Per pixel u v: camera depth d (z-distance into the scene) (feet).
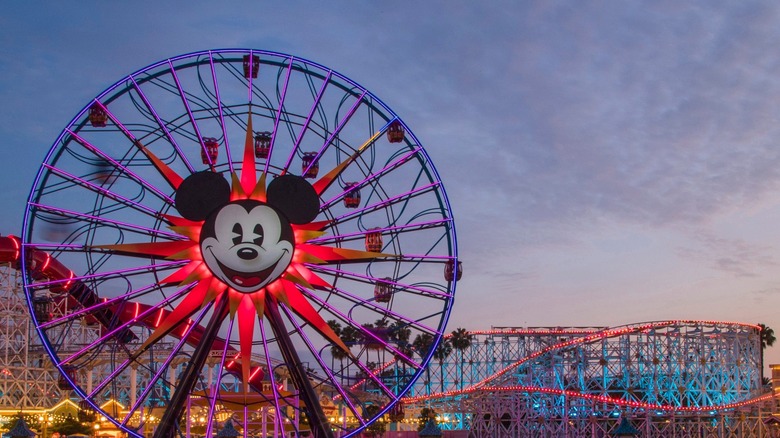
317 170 231.91
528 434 556.10
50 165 205.67
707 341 568.82
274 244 196.85
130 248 194.39
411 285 208.85
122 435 373.20
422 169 218.59
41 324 197.67
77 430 407.03
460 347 574.97
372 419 200.54
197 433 335.26
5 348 454.40
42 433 417.08
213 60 221.87
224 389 289.33
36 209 202.80
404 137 222.07
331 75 224.53
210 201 197.16
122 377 446.60
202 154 221.66
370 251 211.20
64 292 222.28
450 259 211.61
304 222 198.70
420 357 219.82
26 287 197.36
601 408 583.99
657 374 561.02
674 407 532.73
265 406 268.82
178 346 197.67
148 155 201.77
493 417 552.41
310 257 198.49
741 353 577.02
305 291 205.77
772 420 562.66
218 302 196.44
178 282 194.39
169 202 209.77
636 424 588.50
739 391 567.18
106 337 197.67
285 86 222.28
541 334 561.84
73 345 400.26
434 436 251.39
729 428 573.33
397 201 216.95
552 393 540.52
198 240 196.34
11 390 456.04
